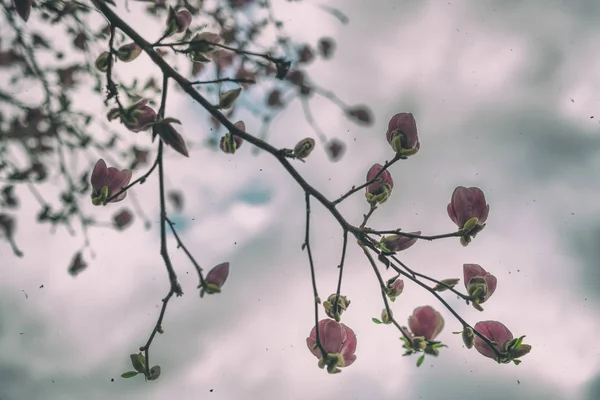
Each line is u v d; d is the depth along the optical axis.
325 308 1.43
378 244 1.41
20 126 1.88
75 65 1.84
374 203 1.44
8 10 1.71
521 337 1.42
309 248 1.38
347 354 1.43
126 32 1.35
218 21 1.92
